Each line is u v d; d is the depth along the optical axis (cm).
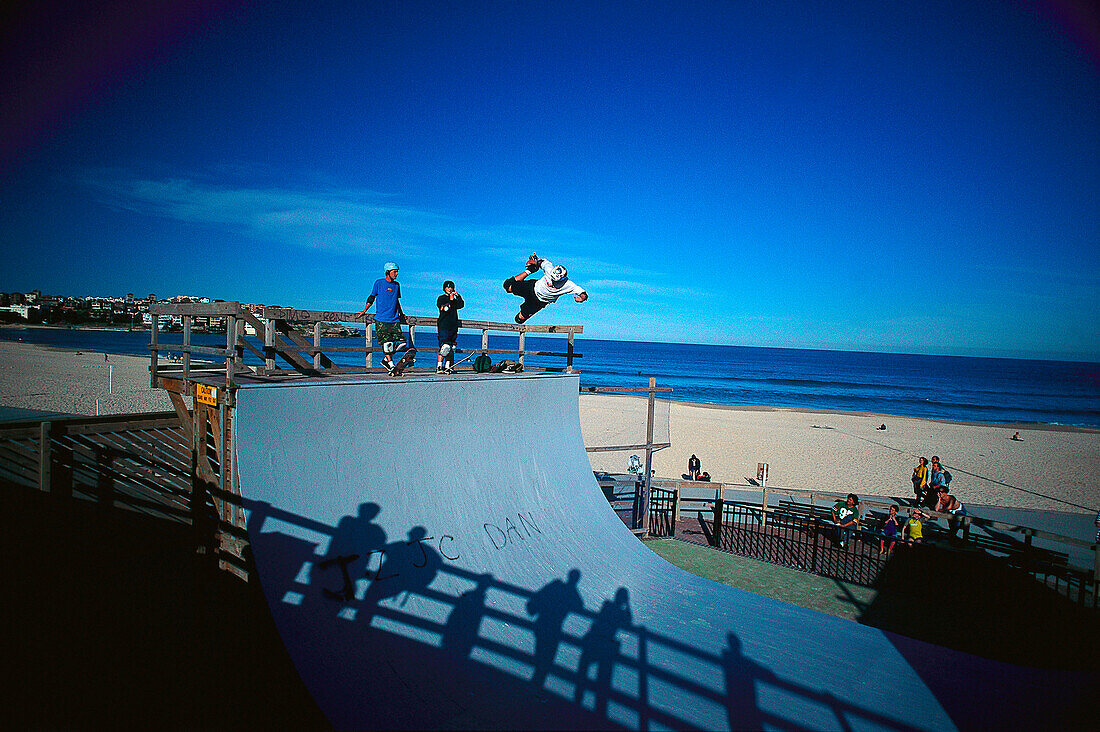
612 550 730
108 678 477
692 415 3981
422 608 501
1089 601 861
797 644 553
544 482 790
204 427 630
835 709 445
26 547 595
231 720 449
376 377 752
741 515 1364
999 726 424
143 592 609
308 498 527
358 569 506
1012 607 823
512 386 792
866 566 1012
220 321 670
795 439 3052
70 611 548
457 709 400
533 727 394
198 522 636
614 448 1048
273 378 643
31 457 666
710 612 612
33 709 425
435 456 668
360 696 389
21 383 3347
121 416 732
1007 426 4116
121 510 707
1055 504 1866
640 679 470
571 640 516
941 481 1603
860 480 2150
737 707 442
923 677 503
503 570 602
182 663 513
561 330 988
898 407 5606
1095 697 475
